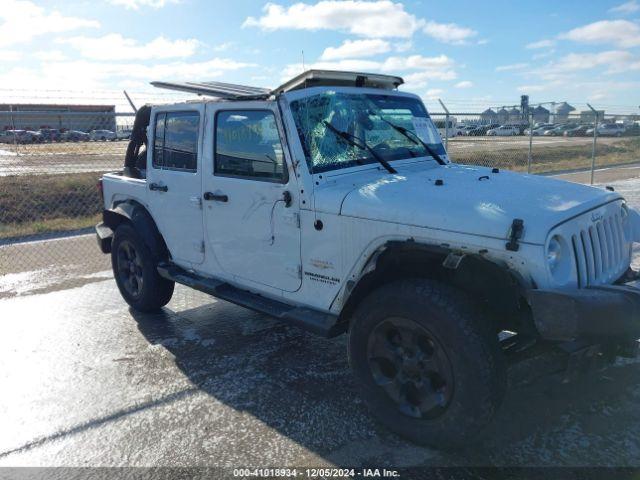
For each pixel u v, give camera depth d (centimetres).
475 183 353
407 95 467
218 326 523
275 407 368
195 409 367
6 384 409
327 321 352
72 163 1088
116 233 562
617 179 1628
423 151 441
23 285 680
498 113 1322
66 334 509
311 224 354
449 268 303
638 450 306
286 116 361
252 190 390
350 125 398
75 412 367
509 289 300
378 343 321
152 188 496
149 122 540
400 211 312
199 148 436
